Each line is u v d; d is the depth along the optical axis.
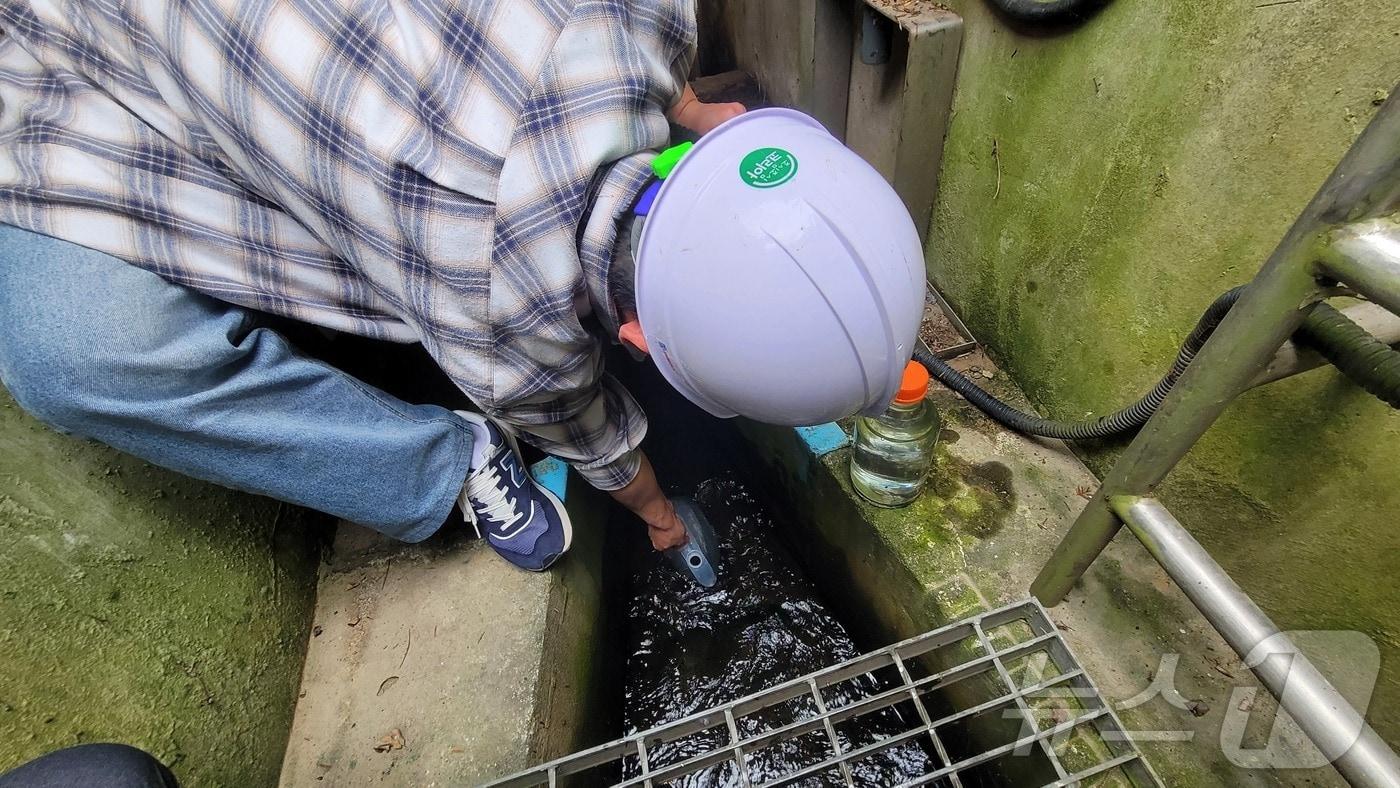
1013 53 0.88
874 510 0.95
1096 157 0.80
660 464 1.45
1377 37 0.51
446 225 0.59
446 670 0.88
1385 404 0.57
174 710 0.72
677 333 0.59
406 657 0.90
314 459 0.79
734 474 1.47
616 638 1.18
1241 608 0.57
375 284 0.71
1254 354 0.51
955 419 1.04
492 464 0.91
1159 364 0.81
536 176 0.58
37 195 0.65
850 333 0.55
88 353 0.63
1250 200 0.64
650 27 0.67
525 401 0.73
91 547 0.69
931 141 1.07
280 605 0.90
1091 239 0.85
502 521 0.92
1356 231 0.41
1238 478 0.74
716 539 1.32
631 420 0.92
